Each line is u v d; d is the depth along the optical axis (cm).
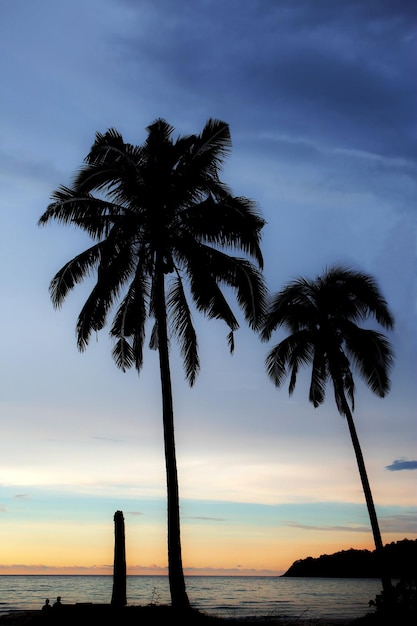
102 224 2134
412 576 2000
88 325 2053
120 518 2036
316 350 2822
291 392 2905
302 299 2902
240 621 2072
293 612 4409
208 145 2220
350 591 9119
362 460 2659
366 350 2725
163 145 2230
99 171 2098
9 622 1883
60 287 2094
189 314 2142
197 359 2133
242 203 2128
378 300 2789
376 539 2514
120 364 2281
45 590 9456
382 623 1961
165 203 2195
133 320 2120
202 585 13962
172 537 1880
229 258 2162
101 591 8962
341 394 2766
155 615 1792
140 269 2161
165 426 2014
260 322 2141
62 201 2086
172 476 1959
